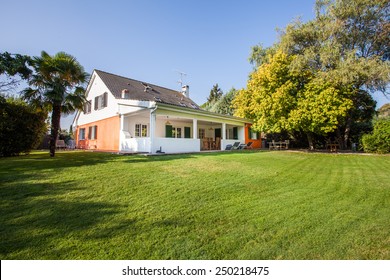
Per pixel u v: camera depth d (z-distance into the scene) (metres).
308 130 14.99
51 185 4.64
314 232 2.81
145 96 17.34
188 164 7.72
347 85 13.43
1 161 8.02
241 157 10.33
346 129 17.39
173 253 2.33
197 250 2.39
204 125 20.88
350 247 2.47
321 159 10.41
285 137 21.70
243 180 5.52
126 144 13.80
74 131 22.88
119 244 2.48
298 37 15.77
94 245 2.45
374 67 12.38
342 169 7.36
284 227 2.95
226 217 3.26
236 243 2.54
